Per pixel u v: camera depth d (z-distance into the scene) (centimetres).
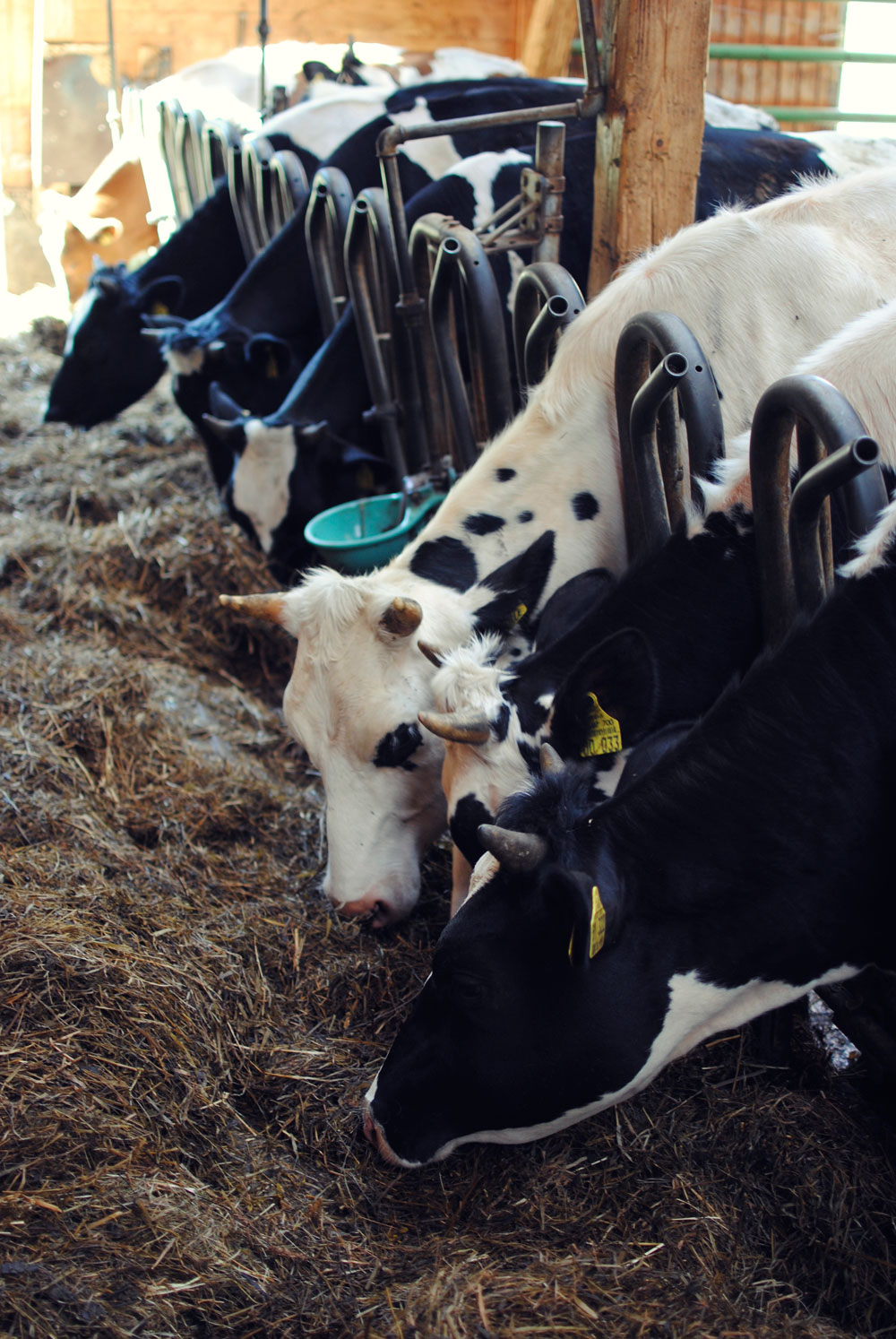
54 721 377
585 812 204
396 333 455
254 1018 269
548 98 589
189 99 957
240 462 496
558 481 320
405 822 300
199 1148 227
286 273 589
